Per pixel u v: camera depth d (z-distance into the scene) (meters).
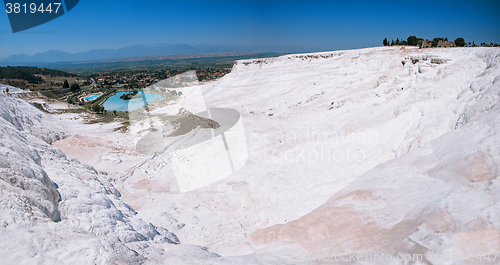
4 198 4.98
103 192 10.28
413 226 7.25
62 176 9.28
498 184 7.41
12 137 8.89
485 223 6.14
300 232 9.25
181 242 9.86
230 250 9.08
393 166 12.34
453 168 9.38
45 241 4.48
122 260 4.82
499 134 9.38
